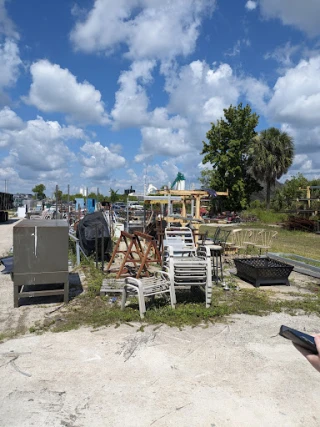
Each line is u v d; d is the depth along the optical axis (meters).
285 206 31.86
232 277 8.14
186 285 5.59
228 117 34.75
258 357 3.99
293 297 6.50
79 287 6.93
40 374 3.55
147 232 12.25
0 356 3.93
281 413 2.98
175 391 3.27
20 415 2.90
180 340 4.41
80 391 3.26
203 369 3.69
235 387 3.36
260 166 32.41
